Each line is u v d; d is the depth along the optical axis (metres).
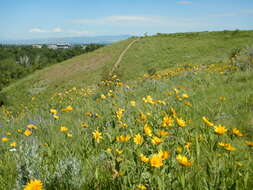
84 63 51.94
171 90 7.25
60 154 2.50
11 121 6.16
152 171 1.68
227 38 44.72
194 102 4.88
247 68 8.91
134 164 1.85
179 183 1.69
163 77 11.23
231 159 1.95
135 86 9.49
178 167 1.87
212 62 20.83
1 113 10.27
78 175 1.90
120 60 45.47
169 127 2.71
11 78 92.25
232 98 4.98
